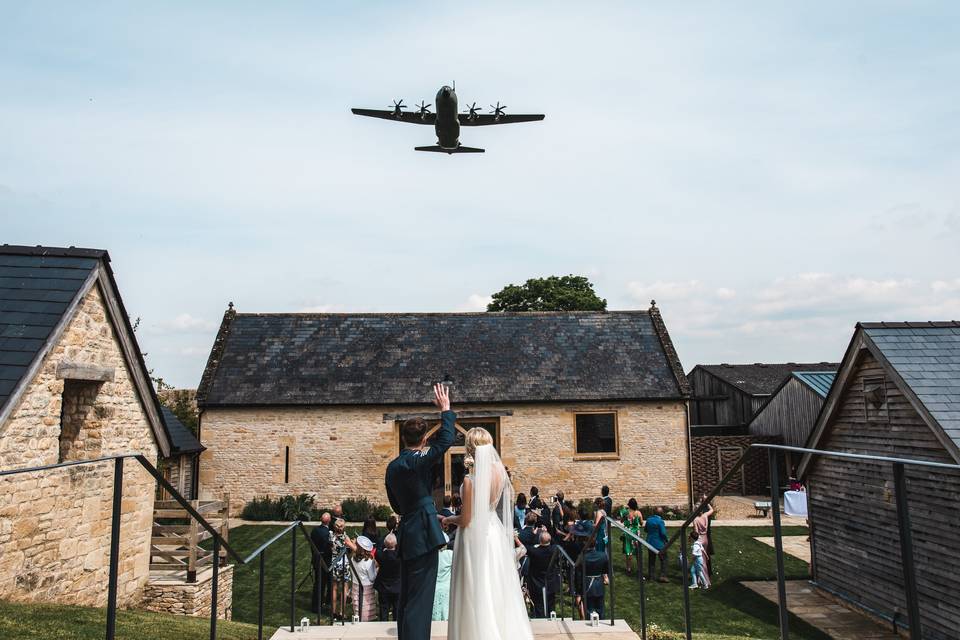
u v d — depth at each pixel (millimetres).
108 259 11016
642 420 24422
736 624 12305
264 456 23516
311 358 25344
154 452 12648
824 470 14641
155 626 8156
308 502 22969
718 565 16469
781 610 3916
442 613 9344
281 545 17969
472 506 4828
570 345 26469
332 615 11078
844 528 13812
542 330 27172
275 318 27000
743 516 23906
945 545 10875
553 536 13820
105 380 10984
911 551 3006
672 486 24141
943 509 10992
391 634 6387
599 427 24797
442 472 23703
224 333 26000
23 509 8805
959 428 10781
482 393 24156
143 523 12102
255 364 24953
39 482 9141
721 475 28953
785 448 3941
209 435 23500
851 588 13445
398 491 4695
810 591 14484
